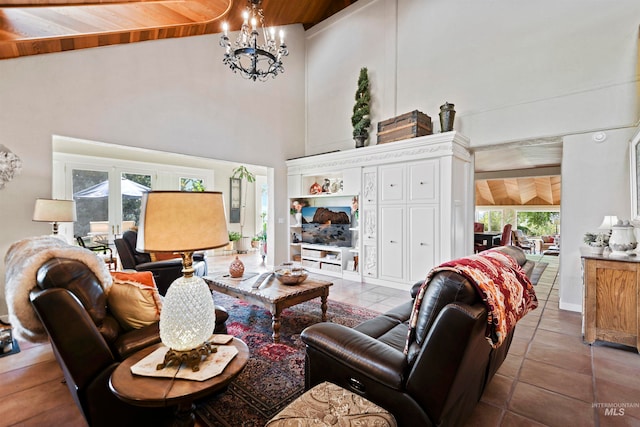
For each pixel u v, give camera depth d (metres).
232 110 5.31
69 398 1.96
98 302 1.59
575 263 3.60
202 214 1.41
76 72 3.67
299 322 3.28
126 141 4.07
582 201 3.53
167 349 1.52
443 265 1.42
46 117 3.47
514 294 1.53
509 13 4.04
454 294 1.29
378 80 5.43
